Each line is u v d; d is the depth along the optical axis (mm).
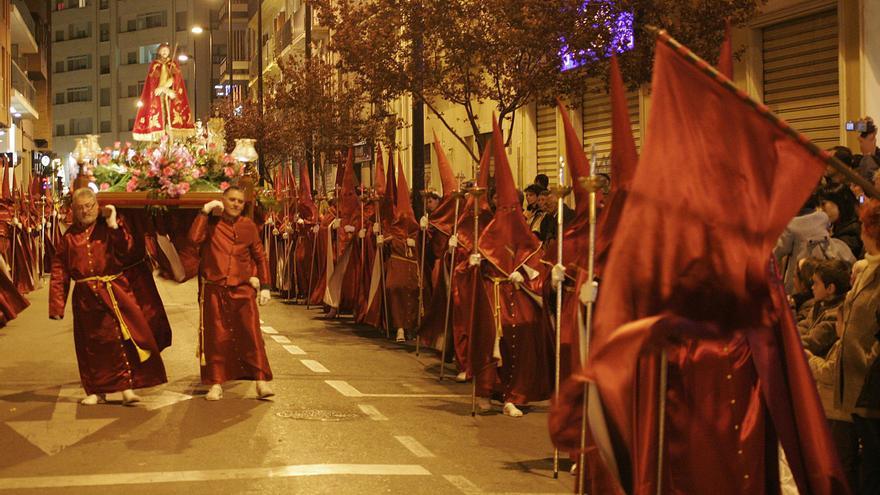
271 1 69562
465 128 31766
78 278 10805
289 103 34469
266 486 7637
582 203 7953
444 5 19109
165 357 14570
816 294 7246
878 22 15492
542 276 10367
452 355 12867
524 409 10945
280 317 20609
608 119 23484
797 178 4641
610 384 4383
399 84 20234
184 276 11297
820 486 5039
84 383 10891
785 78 17719
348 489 7582
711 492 5133
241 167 12711
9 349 15539
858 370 6387
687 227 4660
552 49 18031
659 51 4680
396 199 16859
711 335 4773
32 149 74062
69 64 125688
